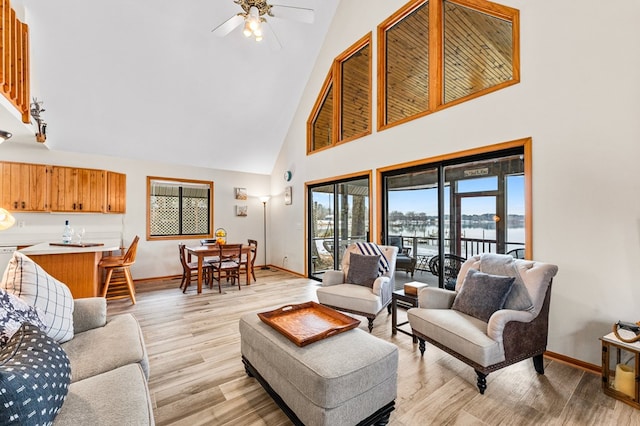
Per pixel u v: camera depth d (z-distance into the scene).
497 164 3.01
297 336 1.76
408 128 3.78
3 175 4.18
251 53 4.62
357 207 4.76
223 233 5.48
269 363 1.78
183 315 3.52
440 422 1.68
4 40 2.45
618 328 2.04
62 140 4.54
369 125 4.36
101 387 1.24
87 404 1.13
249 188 6.82
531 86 2.62
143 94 4.41
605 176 2.22
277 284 5.17
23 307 1.40
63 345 1.64
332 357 1.53
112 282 4.64
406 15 3.91
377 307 2.92
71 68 3.78
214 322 3.29
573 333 2.37
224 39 4.25
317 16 4.84
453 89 3.45
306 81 5.61
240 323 2.17
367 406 1.51
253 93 5.21
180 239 5.88
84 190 4.75
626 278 2.13
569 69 2.39
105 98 4.25
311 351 1.59
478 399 1.89
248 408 1.82
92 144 4.80
